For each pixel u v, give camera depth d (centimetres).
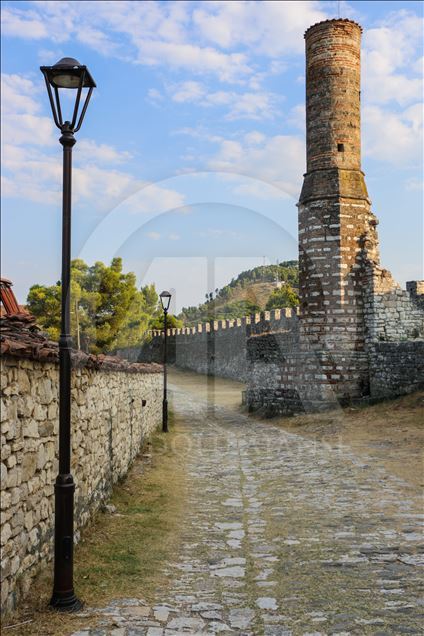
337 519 918
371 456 1428
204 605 591
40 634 509
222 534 848
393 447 1533
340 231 2395
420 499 1036
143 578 667
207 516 947
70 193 620
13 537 557
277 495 1078
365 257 2412
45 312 3038
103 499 980
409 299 2417
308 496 1066
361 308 2416
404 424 1828
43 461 654
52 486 686
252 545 797
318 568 702
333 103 2441
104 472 1000
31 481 612
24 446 592
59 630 518
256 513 962
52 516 684
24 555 588
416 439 1614
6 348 516
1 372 527
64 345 605
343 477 1215
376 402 2236
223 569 703
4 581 530
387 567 701
